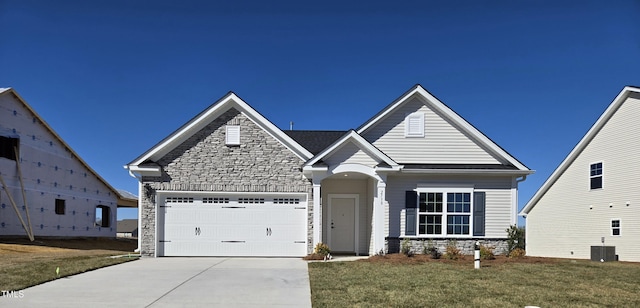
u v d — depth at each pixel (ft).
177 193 55.52
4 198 73.82
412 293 30.14
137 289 32.01
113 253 63.98
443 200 58.08
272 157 56.39
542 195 87.51
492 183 58.49
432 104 60.54
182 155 55.72
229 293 30.73
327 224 61.93
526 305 27.02
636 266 50.39
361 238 61.16
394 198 57.93
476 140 60.39
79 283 34.30
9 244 68.59
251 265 46.11
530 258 52.90
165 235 55.11
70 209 91.35
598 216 72.49
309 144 63.93
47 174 84.28
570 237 78.95
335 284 33.58
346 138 54.24
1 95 72.59
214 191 55.62
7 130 74.02
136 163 54.19
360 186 62.13
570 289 32.12
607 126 71.31
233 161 56.08
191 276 38.27
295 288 32.68
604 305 27.27
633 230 65.51
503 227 57.93
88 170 98.27
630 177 66.49
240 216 55.88
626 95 67.15
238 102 56.08
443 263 46.78
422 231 57.82
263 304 27.40
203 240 55.36
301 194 56.13
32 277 35.63
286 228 55.88
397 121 60.59
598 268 44.86
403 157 59.98
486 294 30.01
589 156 75.05
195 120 55.26
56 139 87.40
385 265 45.01
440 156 60.18
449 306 26.50
